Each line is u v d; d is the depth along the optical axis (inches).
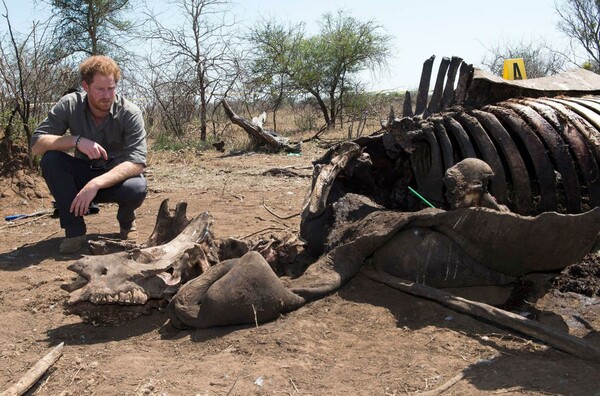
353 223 188.4
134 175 234.5
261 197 347.6
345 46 859.4
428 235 170.9
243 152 582.2
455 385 130.6
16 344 161.5
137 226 284.7
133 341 161.8
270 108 900.6
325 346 150.5
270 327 159.2
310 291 170.7
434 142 194.9
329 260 180.5
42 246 250.8
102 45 677.3
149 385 133.2
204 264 176.4
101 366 145.3
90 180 239.1
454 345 149.3
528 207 185.3
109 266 167.5
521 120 189.6
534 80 226.5
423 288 165.6
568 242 162.4
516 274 175.3
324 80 868.6
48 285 203.5
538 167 183.3
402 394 128.7
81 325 172.7
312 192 198.1
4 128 358.9
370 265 183.9
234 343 153.1
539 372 134.0
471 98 216.5
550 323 162.2
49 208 323.0
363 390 130.7
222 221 284.7
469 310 155.9
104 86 224.7
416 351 147.3
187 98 733.9
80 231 239.8
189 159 517.0
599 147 183.3
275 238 197.5
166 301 172.7
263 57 864.9
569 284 186.2
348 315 165.9
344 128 864.3
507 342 151.0
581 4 772.6
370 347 150.0
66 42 658.8
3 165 338.3
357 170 209.0
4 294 197.0
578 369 134.6
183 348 154.5
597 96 223.6
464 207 164.1
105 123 235.6
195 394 130.0
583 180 198.7
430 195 195.8
